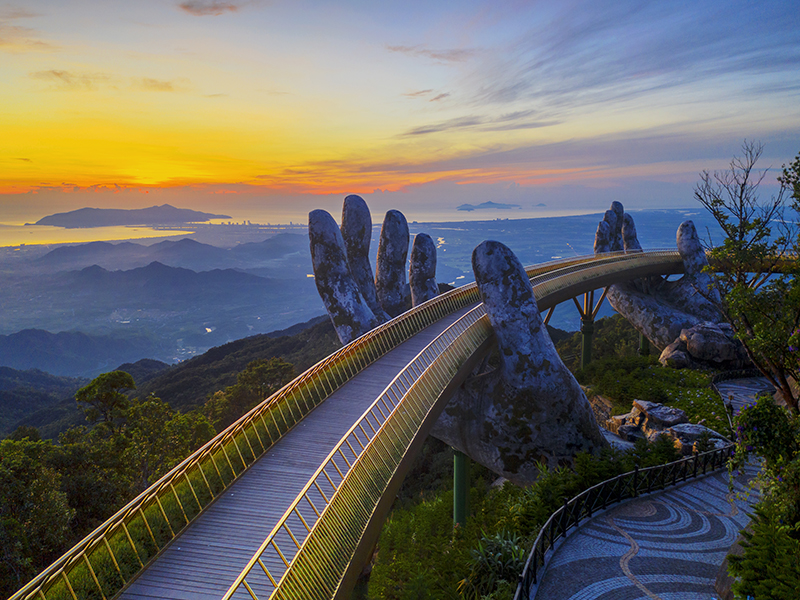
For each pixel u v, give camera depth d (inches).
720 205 701.9
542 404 1055.6
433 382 787.4
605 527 674.8
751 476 850.1
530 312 1081.4
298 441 640.4
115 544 443.5
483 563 626.8
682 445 1014.4
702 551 616.7
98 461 1145.4
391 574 843.4
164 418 1338.6
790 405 618.2
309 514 494.3
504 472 1106.7
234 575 408.8
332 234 1390.3
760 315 648.4
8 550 737.0
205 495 509.7
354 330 1358.3
